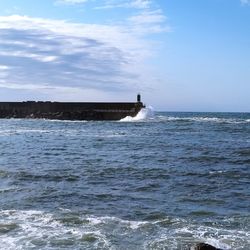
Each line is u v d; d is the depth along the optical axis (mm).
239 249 11594
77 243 12055
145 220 14398
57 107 102250
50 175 22609
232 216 14891
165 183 20766
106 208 15914
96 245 11914
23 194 18062
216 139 47375
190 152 33969
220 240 12312
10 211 15281
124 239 12438
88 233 12875
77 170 24438
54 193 18297
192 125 78188
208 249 10789
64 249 11578
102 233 12914
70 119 98125
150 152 34156
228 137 50500
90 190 19062
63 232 12961
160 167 25766
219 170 24625
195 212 15383
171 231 13195
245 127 71812
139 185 20250
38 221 14078
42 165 26469
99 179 21797
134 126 74062
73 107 101375
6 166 25828
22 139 47000
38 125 77750
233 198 17609
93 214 15055
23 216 14648
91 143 42250
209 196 17938
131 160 29188
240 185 20297
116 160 29172
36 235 12656
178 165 26703
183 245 11930
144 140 45688
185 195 18125
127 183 20766
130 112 96125
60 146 39250
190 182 21000
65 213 15094
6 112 106625
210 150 35375
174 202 16891
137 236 12711
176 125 77938
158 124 81000
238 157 30578
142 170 24562
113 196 17891
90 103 100188
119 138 48312
